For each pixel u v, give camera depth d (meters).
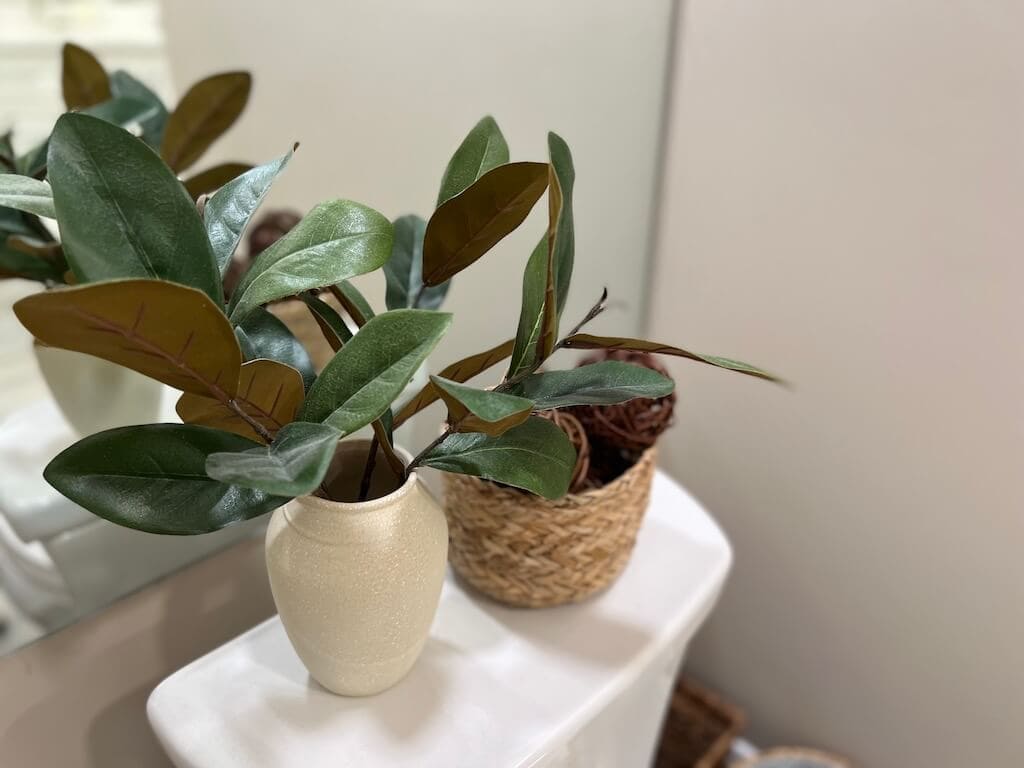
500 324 0.82
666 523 0.76
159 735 0.55
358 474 0.54
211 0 1.15
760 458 0.96
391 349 0.41
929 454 0.82
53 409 0.73
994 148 0.69
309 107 1.06
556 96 0.90
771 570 1.00
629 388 0.49
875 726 0.98
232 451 0.42
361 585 0.47
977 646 0.85
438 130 0.93
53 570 0.66
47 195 0.43
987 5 0.65
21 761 0.64
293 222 0.88
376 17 0.95
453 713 0.56
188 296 0.32
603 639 0.63
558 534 0.59
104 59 1.34
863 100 0.74
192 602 0.71
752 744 1.14
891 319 0.79
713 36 0.82
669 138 0.89
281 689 0.57
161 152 0.73
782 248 0.85
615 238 0.95
